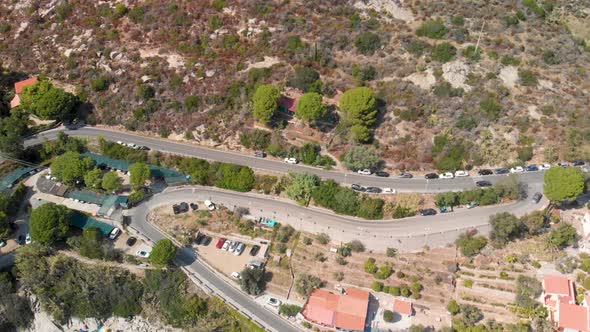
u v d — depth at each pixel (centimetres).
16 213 11306
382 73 12769
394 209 10812
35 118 13512
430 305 9606
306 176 11112
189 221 11081
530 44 13450
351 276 10112
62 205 10744
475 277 9800
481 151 11550
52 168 11538
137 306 9981
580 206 10712
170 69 13588
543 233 10206
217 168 11731
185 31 14288
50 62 14575
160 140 12731
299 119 12256
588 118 11838
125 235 10850
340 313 9300
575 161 11450
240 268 10281
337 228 10738
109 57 14138
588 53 13662
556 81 12612
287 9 14212
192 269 10275
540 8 14600
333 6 14325
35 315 10144
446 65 12650
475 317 9081
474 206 10838
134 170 11194
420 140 11812
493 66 12756
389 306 9669
